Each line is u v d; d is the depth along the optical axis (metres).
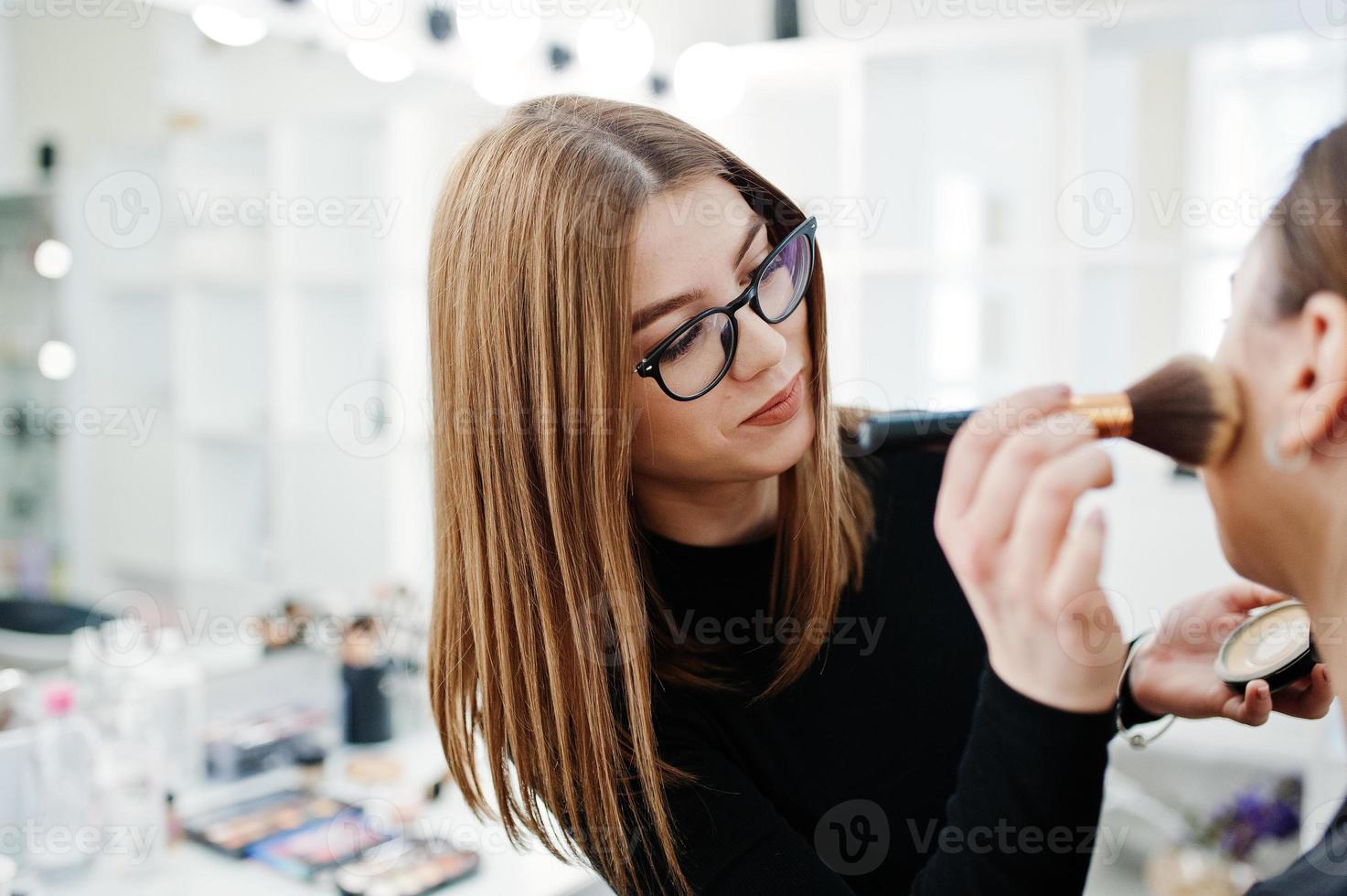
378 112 1.52
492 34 1.39
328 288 1.59
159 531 1.49
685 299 0.56
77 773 1.13
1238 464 0.43
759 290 0.57
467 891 1.08
